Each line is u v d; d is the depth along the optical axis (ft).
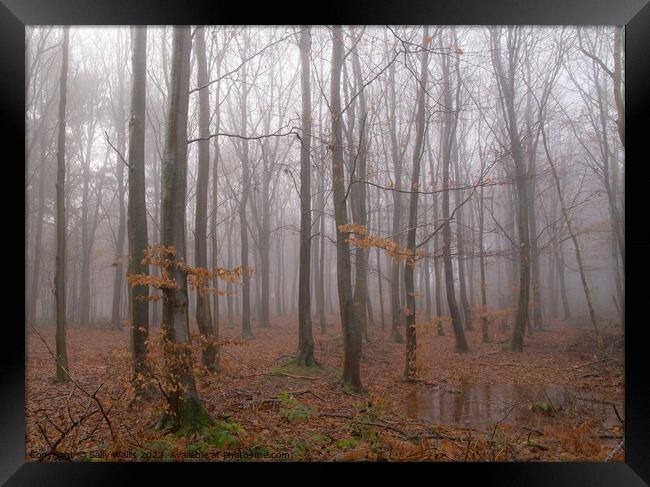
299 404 23.02
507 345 45.29
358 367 28.94
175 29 19.98
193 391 19.11
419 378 33.22
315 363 34.40
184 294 19.03
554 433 20.11
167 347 18.31
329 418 22.48
